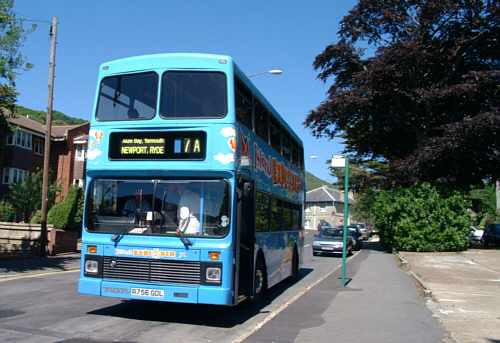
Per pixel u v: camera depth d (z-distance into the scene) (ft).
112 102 31.71
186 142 30.14
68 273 56.75
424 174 106.01
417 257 85.97
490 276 59.62
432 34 111.75
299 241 57.11
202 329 29.84
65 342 25.13
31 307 34.73
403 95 111.65
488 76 99.86
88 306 35.63
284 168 47.65
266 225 39.42
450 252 97.19
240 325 31.53
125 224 30.45
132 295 29.63
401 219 99.50
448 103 111.55
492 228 136.98
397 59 103.35
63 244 81.35
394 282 54.19
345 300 41.45
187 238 29.35
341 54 117.80
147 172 30.42
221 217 29.37
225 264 28.91
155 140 30.53
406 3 111.65
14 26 58.80
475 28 110.52
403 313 36.06
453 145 96.89
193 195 29.91
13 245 71.72
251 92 35.09
